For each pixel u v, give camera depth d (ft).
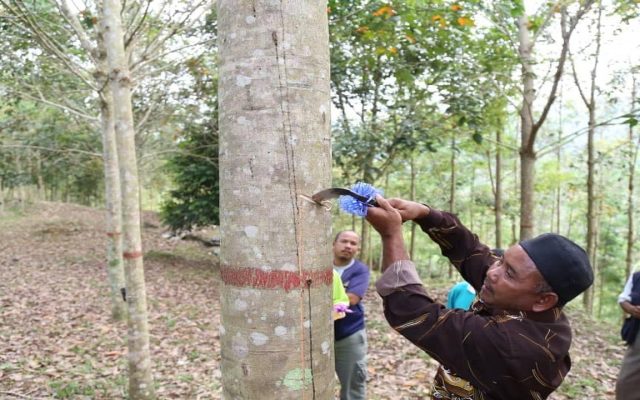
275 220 4.46
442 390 5.38
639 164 50.72
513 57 22.56
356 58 24.76
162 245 51.70
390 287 4.84
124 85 13.80
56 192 102.01
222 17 4.71
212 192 38.81
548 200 64.95
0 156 53.42
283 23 4.46
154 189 100.73
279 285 4.47
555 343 4.58
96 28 22.58
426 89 23.82
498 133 36.50
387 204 4.92
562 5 19.10
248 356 4.53
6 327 22.17
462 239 6.12
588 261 4.73
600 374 18.60
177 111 34.78
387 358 19.24
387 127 26.07
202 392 15.67
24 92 27.96
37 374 16.65
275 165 4.46
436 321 4.63
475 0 19.20
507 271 4.74
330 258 4.86
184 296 29.94
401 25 21.49
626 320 11.60
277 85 4.44
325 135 4.75
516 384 4.49
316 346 4.67
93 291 30.07
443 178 57.36
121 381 16.19
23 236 54.13
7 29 23.29
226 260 4.66
